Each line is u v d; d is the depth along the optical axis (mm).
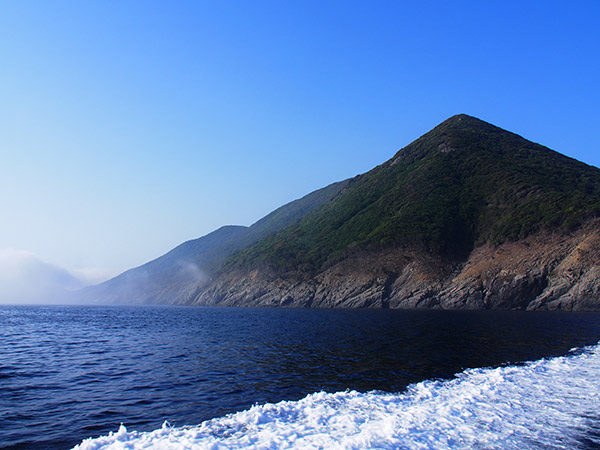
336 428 11602
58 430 12430
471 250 96250
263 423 12188
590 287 70938
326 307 99062
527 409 13648
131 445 10430
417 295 87188
